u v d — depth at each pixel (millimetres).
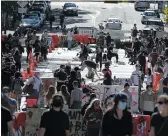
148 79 47188
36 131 30875
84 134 31094
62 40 91062
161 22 108250
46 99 31797
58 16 129750
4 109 22938
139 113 38719
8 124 22938
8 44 65000
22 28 98000
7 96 29656
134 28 92812
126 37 96875
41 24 111375
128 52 77938
